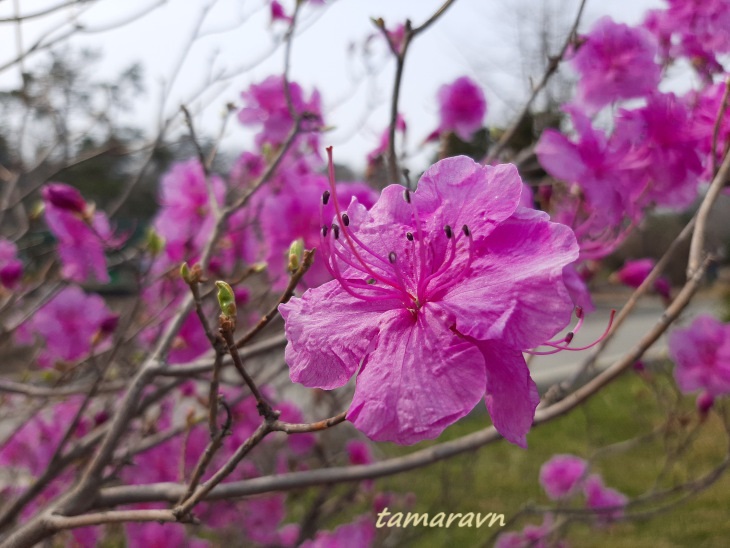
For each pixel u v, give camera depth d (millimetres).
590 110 193
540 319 78
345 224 95
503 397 82
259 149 289
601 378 150
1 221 304
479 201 92
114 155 300
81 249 236
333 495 350
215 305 239
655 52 189
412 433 80
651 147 156
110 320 237
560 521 302
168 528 235
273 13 279
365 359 90
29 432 298
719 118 139
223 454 266
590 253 172
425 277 91
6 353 340
